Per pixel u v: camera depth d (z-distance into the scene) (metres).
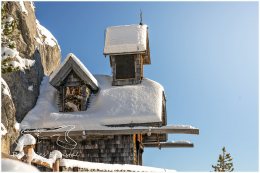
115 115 18.00
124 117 17.81
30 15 22.98
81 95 19.20
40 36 25.16
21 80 19.47
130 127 17.50
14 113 17.72
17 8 21.19
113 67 20.83
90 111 18.78
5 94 17.34
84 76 19.27
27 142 8.46
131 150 17.77
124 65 20.80
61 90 19.66
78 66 19.30
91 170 10.89
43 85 21.72
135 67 20.66
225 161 27.19
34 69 21.16
